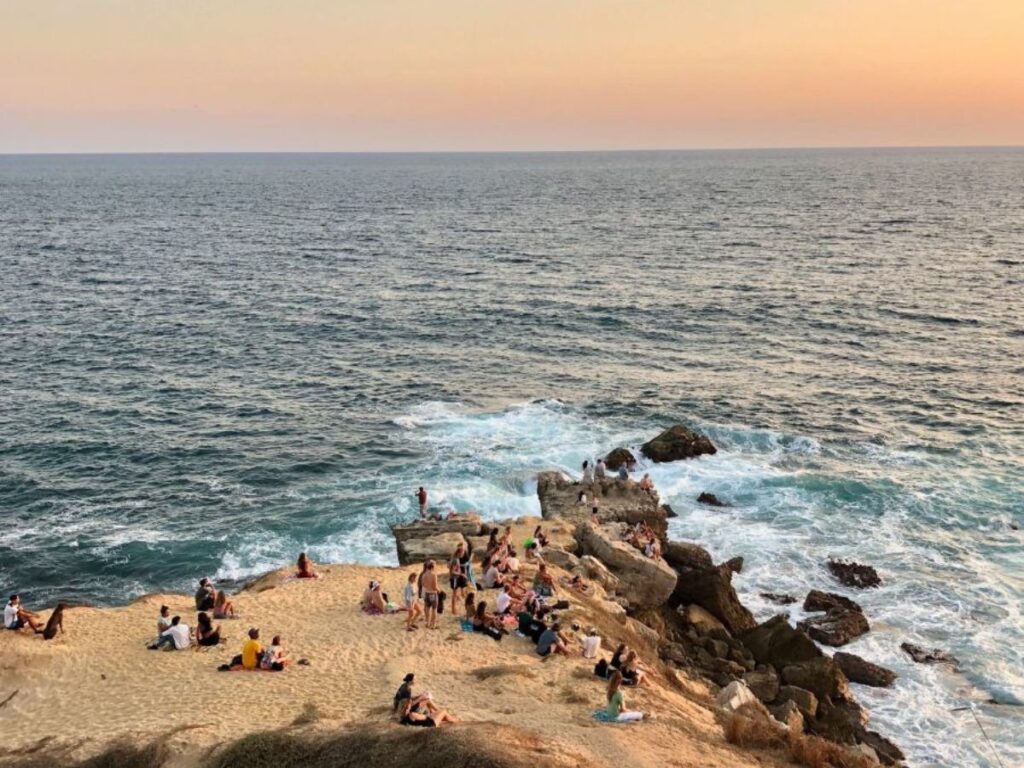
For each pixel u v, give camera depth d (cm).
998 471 4822
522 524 3969
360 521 4356
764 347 7419
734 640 3456
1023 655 3253
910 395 6138
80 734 2125
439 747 1802
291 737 1934
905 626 3469
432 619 2830
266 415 5834
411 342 7619
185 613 3003
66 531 4278
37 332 7744
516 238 14488
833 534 4197
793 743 2169
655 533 4091
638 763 1927
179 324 8162
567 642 2723
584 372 6744
